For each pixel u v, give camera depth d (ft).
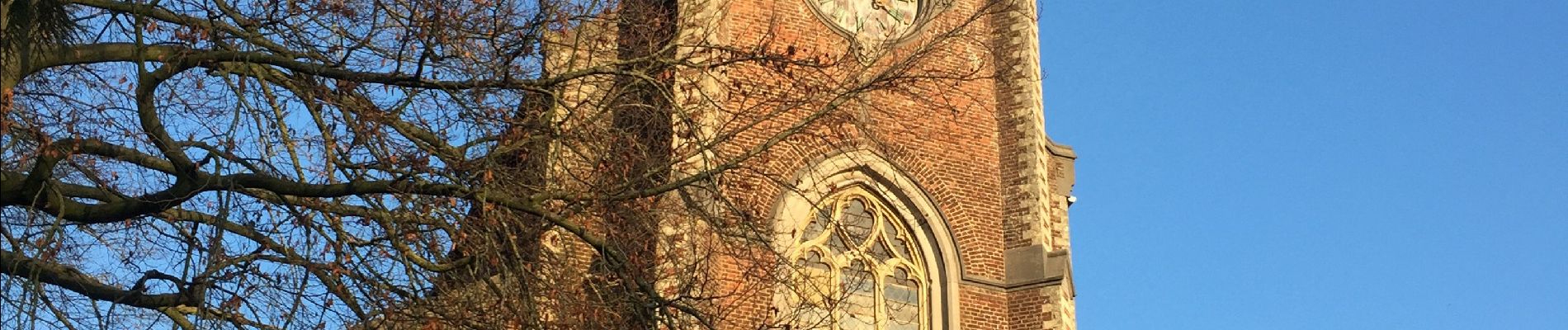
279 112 53.52
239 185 52.75
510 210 56.08
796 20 98.43
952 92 100.22
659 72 61.98
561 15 59.82
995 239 98.17
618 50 65.16
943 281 95.71
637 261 60.18
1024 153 100.01
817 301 92.12
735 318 87.30
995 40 103.30
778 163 93.15
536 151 58.75
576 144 59.57
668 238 62.80
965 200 98.07
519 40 58.13
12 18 52.70
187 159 52.37
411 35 55.16
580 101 60.44
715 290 68.54
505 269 54.19
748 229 69.31
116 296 53.72
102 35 56.29
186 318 58.18
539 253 57.88
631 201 61.52
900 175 96.32
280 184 53.01
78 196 54.39
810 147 94.22
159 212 52.95
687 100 66.39
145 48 53.98
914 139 97.76
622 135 60.23
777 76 92.48
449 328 54.80
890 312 94.32
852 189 95.76
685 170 61.93
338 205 55.42
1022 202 98.73
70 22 55.21
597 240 57.16
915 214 96.58
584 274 58.54
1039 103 102.17
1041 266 96.58
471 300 54.54
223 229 50.83
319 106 55.31
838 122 69.82
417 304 53.98
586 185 59.06
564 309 56.85
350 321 53.93
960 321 94.73
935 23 101.86
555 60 67.41
